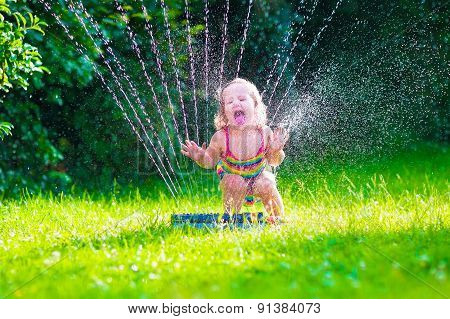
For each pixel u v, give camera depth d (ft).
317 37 30.53
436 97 31.94
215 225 15.57
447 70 31.91
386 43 31.32
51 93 23.43
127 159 25.94
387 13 31.22
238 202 16.80
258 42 29.25
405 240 13.47
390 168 26.86
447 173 25.39
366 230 14.73
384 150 29.60
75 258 12.60
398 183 23.48
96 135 25.48
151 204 21.01
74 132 25.63
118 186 24.41
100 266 12.06
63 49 22.88
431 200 18.07
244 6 28.86
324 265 11.56
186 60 26.48
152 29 25.58
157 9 25.38
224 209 16.88
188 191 22.49
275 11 29.40
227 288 10.57
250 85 17.12
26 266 12.32
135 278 11.45
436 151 30.66
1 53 16.51
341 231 14.69
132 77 25.14
